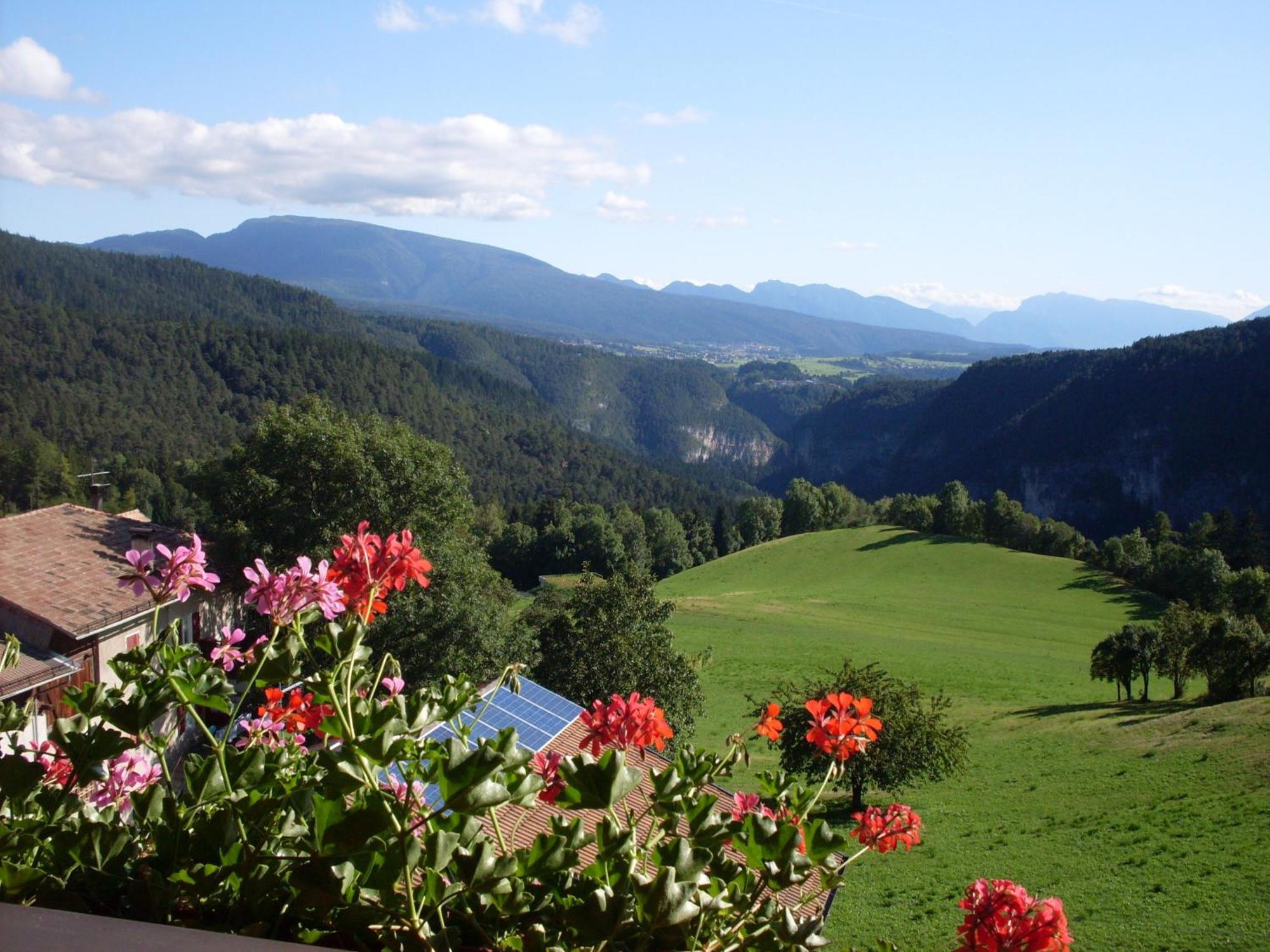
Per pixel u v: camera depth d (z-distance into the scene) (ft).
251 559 71.97
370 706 5.85
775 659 175.83
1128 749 103.86
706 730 126.72
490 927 5.26
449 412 485.15
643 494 507.30
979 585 255.70
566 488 455.22
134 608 54.19
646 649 86.58
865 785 90.84
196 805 5.54
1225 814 78.84
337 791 5.10
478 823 5.18
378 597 7.19
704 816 5.87
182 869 5.23
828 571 280.51
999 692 154.81
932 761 86.38
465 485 86.89
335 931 4.92
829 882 6.58
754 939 5.43
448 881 5.27
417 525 81.15
